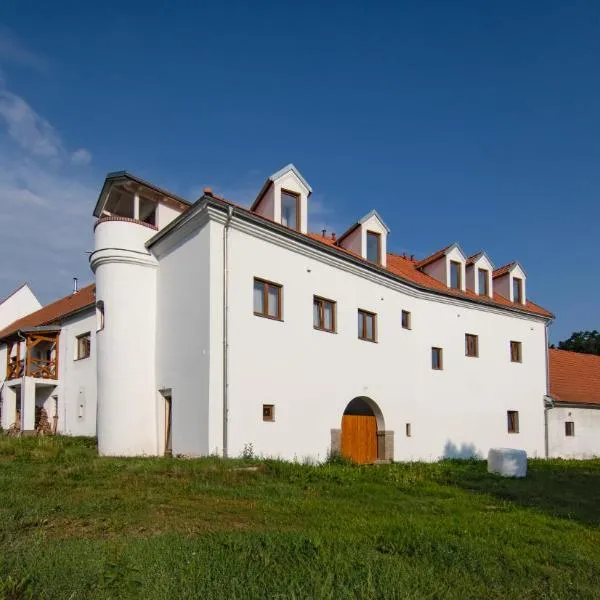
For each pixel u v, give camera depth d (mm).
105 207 18969
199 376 14188
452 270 23891
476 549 7680
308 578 5785
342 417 18172
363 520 8953
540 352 26672
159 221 17797
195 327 14609
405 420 20203
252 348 14844
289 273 16297
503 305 24656
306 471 13266
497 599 6117
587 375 31438
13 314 35719
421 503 11320
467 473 16562
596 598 6379
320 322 17344
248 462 13188
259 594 5344
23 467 12008
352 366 18172
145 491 9633
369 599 5488
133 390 16156
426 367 21531
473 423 22938
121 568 5652
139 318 16609
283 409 15516
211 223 14398
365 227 19969
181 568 5793
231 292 14531
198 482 10859
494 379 24172
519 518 10375
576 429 27469
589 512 11570
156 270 17172
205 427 13742
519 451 17016
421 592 5867
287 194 17250
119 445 15766
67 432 23781
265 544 6785
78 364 23625
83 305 23625
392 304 20359
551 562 7738
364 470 15164
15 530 6887
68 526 7246
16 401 27000
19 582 5164
